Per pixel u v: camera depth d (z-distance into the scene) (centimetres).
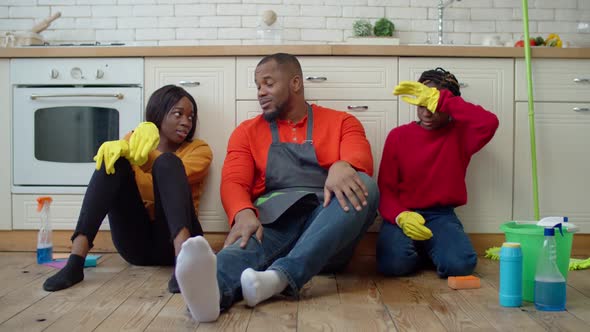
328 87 245
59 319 146
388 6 317
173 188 177
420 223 202
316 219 171
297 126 212
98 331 137
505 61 246
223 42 319
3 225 253
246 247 172
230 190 193
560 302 156
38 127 251
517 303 161
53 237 251
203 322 144
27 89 251
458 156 220
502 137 247
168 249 207
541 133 249
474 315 152
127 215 197
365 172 192
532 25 318
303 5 317
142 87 247
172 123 223
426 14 317
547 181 250
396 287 188
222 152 246
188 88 246
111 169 183
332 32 317
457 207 247
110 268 215
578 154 250
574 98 249
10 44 285
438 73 221
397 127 231
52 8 319
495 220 248
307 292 179
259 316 150
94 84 249
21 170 252
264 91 207
